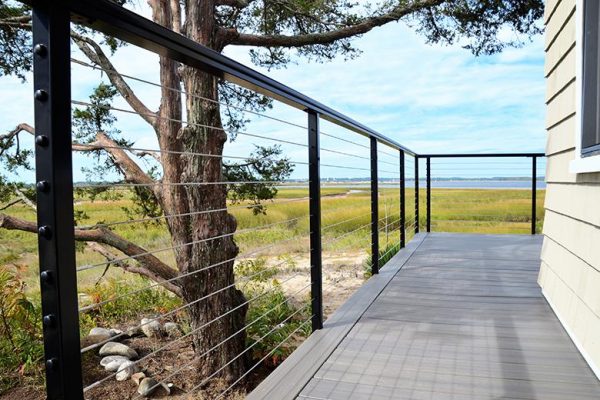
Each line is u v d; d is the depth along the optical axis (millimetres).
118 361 4367
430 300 2775
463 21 6445
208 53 1327
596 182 1920
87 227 1096
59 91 827
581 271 2070
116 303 5809
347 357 1922
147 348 4898
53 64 818
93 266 896
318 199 2242
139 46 1148
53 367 823
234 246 4449
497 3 6227
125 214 6199
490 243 4969
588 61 2084
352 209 8977
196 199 4281
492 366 1827
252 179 6523
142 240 6484
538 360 1885
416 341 2102
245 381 4320
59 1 820
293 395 1585
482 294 2904
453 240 5207
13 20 5617
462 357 1917
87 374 4207
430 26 6684
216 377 4273
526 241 5090
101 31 1014
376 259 3492
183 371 4391
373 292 2945
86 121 5996
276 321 5137
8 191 5793
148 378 4031
